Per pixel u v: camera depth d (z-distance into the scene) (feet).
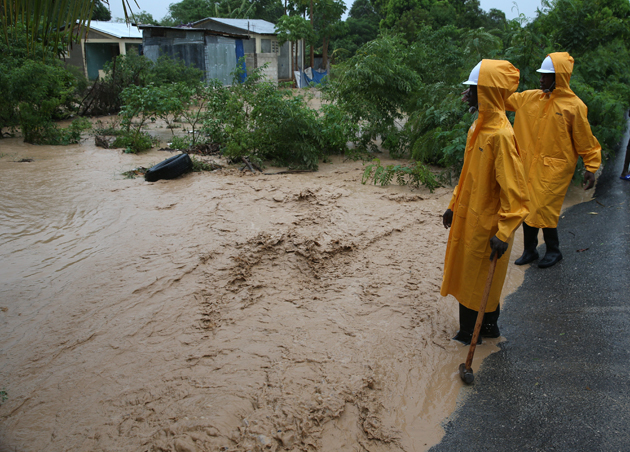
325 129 30.83
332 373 9.93
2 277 14.35
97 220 19.33
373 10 161.89
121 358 10.51
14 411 8.90
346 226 18.67
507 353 10.72
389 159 32.86
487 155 9.53
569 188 24.14
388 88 34.17
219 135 33.78
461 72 29.63
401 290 13.70
